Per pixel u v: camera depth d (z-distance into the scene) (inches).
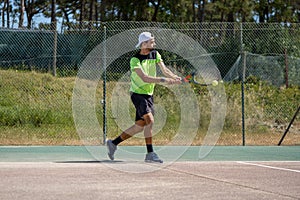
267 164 422.9
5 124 657.0
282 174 360.2
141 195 270.7
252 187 303.0
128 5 1633.9
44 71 756.0
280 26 792.3
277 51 800.3
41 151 503.5
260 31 792.3
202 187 298.5
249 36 789.2
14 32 767.7
